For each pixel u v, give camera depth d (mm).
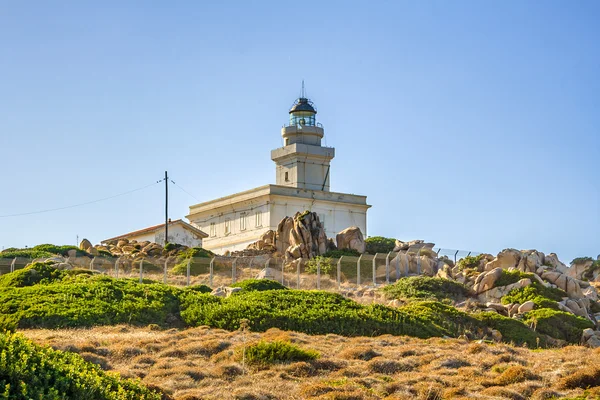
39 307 53531
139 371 39281
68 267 69438
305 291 62000
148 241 107188
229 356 43062
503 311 67250
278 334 50688
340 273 82812
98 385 27484
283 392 37094
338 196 118375
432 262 85125
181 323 55469
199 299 58812
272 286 67688
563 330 62781
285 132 127875
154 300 57594
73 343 43094
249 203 115812
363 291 75500
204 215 123938
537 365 44031
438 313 60250
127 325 52938
